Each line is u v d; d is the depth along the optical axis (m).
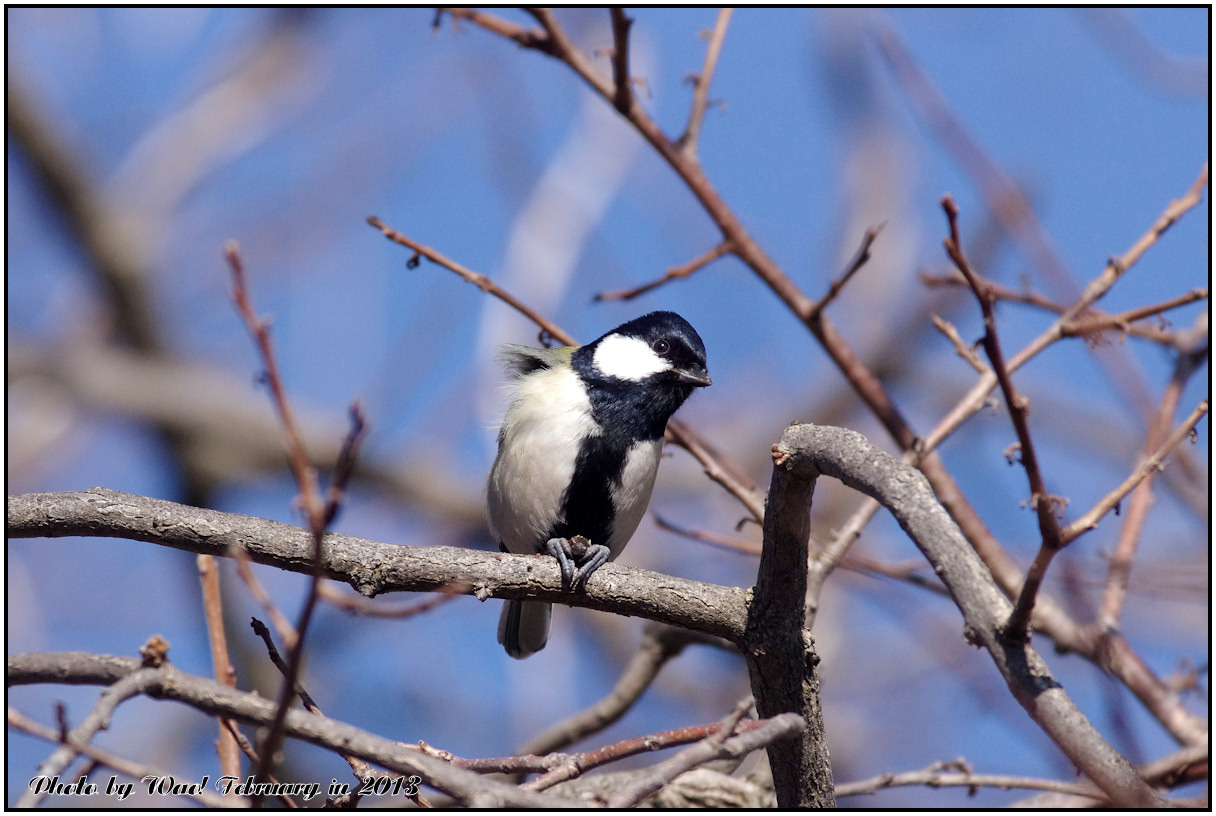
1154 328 9.31
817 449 6.16
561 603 7.75
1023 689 4.76
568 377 10.52
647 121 10.19
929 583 9.67
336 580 7.48
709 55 10.45
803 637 6.98
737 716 5.57
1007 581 8.71
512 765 5.97
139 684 5.25
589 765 5.83
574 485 10.23
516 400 10.59
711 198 10.20
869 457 5.86
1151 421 8.52
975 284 5.93
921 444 8.99
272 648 6.02
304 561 7.37
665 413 10.52
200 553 7.36
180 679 5.35
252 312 4.53
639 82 10.15
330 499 4.55
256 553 7.35
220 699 5.33
